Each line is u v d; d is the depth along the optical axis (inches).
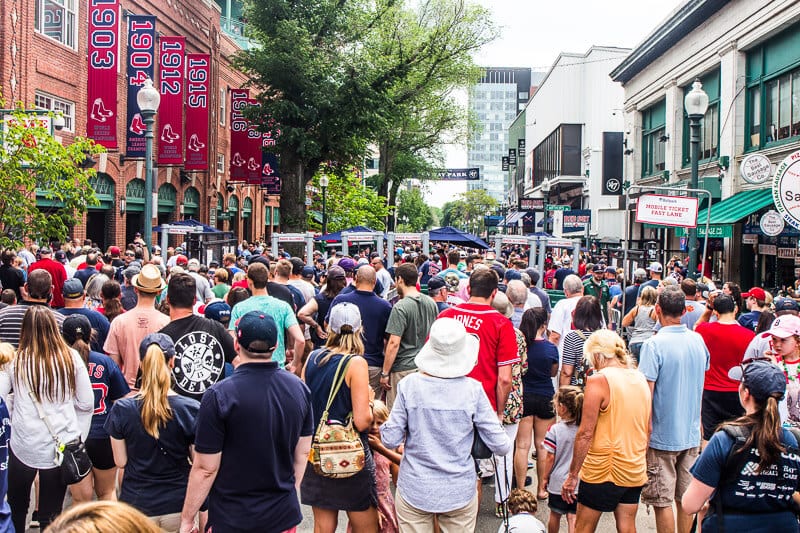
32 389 203.0
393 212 2311.8
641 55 1326.3
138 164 1090.7
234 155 1418.6
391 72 1280.8
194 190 1343.5
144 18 981.8
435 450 182.1
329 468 191.2
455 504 180.9
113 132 928.3
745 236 877.8
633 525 211.5
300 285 453.1
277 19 1167.6
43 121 573.0
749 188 921.5
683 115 1198.3
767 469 150.9
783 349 237.1
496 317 242.1
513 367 256.5
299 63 1117.1
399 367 313.3
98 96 928.3
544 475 287.1
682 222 488.1
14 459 205.3
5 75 767.7
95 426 226.2
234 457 160.2
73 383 208.4
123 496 183.0
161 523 181.0
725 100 973.8
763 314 324.5
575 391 226.8
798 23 812.0
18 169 542.3
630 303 544.1
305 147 1149.1
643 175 1444.4
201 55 1123.9
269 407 161.5
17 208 549.6
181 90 1040.2
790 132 840.9
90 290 367.9
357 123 1206.9
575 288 359.3
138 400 182.4
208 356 223.5
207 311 284.5
